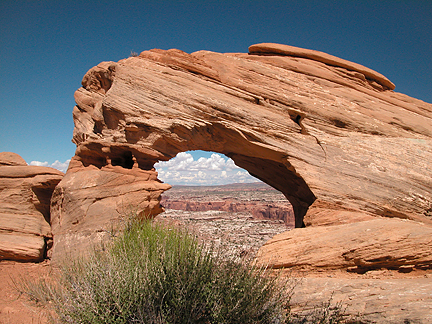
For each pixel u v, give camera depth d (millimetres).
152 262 3789
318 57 13328
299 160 10844
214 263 4016
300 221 13805
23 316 4797
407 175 10250
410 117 12180
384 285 5438
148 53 12055
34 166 11133
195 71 11828
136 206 9398
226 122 11156
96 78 13156
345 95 12141
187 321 3375
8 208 10047
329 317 4574
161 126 10695
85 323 3461
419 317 4004
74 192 9328
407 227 7480
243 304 3613
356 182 10156
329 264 7266
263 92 11766
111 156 10734
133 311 3428
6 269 8047
